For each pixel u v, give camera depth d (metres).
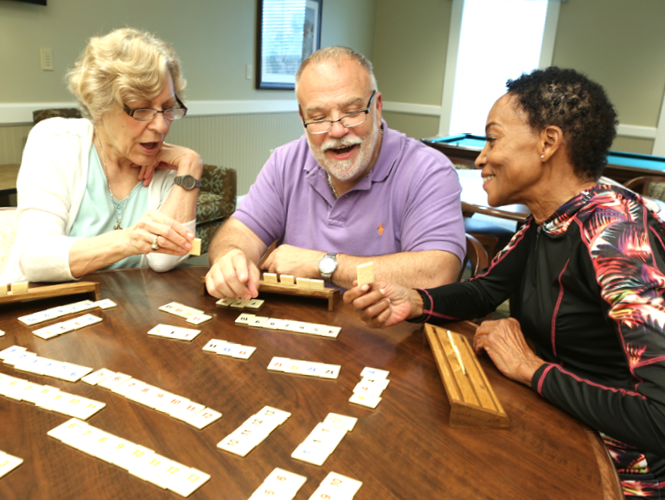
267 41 5.12
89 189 1.49
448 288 1.15
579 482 0.66
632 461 0.87
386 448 0.71
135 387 0.83
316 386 0.86
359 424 0.76
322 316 1.15
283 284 1.23
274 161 1.63
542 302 0.99
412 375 0.91
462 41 6.59
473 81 6.78
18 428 0.72
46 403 0.77
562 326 0.96
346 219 1.51
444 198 1.41
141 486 0.62
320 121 1.32
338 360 0.96
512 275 1.18
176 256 1.39
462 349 0.97
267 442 0.71
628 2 5.36
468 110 6.94
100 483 0.62
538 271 1.02
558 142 0.93
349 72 1.28
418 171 1.43
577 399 0.80
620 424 0.74
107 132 1.42
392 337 1.06
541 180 0.98
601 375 0.95
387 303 1.02
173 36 4.19
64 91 3.51
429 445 0.72
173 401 0.79
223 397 0.82
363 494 0.62
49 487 0.61
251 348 0.98
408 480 0.65
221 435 0.72
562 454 0.72
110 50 1.29
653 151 5.54
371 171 1.45
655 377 0.73
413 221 1.42
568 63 5.86
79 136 1.47
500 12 6.35
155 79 1.31
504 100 0.98
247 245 1.52
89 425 0.73
